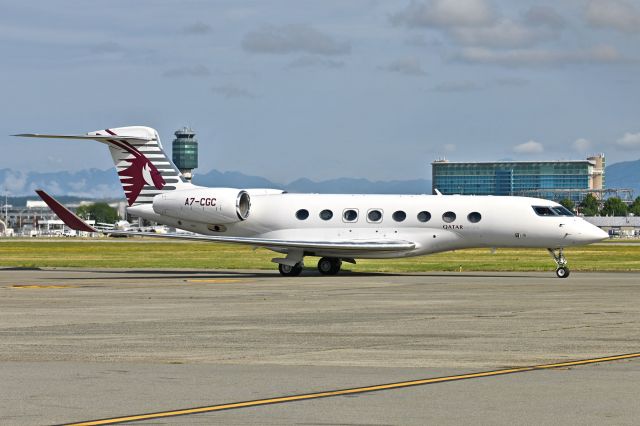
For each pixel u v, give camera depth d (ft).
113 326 225.97
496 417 120.37
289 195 481.46
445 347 187.01
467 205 453.58
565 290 349.00
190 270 527.40
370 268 542.57
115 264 602.03
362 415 121.90
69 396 135.23
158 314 256.11
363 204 467.93
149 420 119.24
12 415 122.11
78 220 442.91
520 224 444.55
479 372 155.43
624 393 136.15
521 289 355.77
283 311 264.52
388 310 267.18
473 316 248.52
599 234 438.81
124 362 168.04
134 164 491.72
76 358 172.96
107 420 119.14
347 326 225.35
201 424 117.19
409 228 459.32
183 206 478.18
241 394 136.56
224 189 482.69
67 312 262.06
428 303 290.76
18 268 553.23
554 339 199.00
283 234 475.31
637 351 180.14
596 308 271.49
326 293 335.88
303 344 192.24
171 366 163.12
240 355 176.65
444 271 513.45
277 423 117.70
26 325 228.02
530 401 130.41
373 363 166.09
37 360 170.40
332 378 150.00
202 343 194.08
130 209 492.54
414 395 135.13
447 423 117.08
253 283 397.60
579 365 162.40
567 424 116.16
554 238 441.68
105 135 488.02
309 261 632.38
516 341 195.83
